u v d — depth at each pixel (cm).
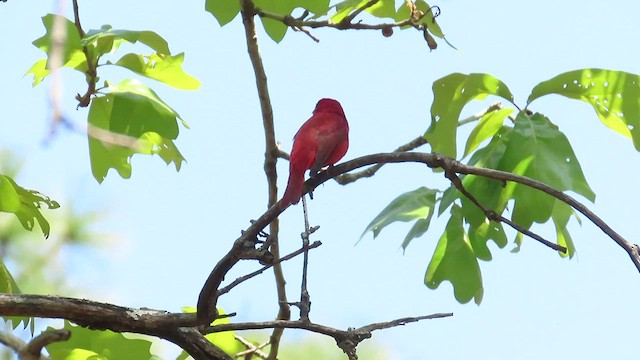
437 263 1047
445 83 1011
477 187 975
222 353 850
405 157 886
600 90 1012
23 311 784
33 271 947
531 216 948
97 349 929
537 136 969
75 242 953
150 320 816
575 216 1066
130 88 959
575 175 950
